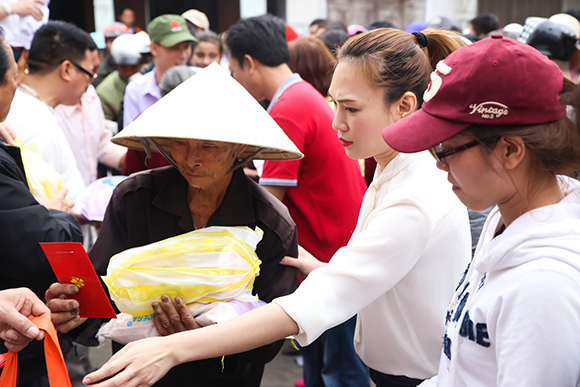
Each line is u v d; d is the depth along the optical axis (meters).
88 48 2.59
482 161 0.95
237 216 1.48
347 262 1.30
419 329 1.44
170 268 1.30
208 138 1.26
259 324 1.21
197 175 1.38
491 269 0.96
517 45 0.94
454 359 1.02
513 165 0.94
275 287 1.54
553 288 0.85
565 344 0.84
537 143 0.92
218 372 1.46
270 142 1.35
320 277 1.29
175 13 9.13
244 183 1.51
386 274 1.30
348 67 1.37
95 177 3.41
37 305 1.29
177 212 1.48
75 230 1.73
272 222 1.53
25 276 1.55
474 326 0.97
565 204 0.95
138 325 1.35
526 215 0.96
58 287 1.31
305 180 2.44
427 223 1.31
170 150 1.54
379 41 1.37
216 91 1.37
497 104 0.92
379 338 1.48
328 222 2.43
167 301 1.29
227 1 8.98
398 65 1.34
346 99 1.37
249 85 2.69
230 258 1.33
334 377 2.40
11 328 1.28
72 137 3.20
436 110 0.98
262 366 1.57
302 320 1.21
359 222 1.52
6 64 1.59
